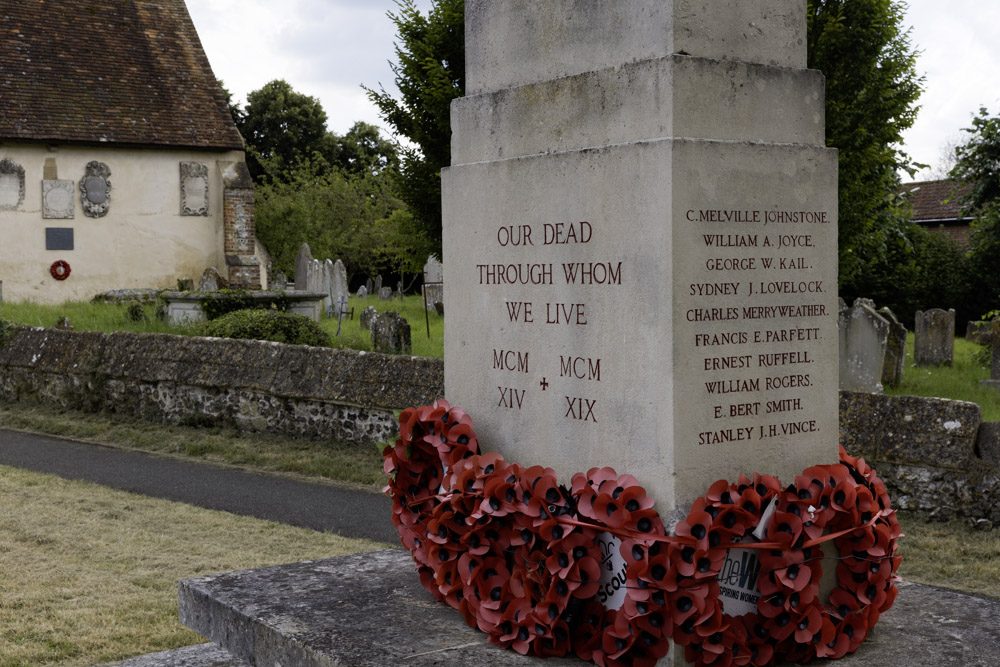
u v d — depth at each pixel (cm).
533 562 377
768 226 366
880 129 1576
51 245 2670
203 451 1005
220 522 735
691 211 347
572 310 385
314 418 1021
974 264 2748
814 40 1537
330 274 2289
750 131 366
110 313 1988
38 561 623
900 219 2223
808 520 356
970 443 680
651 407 353
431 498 432
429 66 1587
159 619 523
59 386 1248
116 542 671
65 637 494
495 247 422
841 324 1265
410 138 1695
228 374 1077
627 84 366
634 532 346
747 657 350
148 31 2959
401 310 2433
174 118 2828
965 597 423
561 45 400
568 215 385
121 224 2755
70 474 906
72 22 2867
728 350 357
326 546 673
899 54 1587
